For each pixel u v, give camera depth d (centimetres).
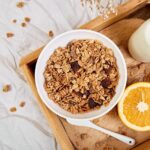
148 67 55
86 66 53
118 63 52
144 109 52
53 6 71
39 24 71
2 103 70
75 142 55
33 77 54
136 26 56
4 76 70
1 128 70
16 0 71
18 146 70
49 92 53
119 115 52
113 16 52
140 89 52
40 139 69
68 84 53
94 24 53
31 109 70
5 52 71
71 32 52
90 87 53
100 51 53
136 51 52
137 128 52
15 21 71
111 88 52
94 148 55
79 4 70
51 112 53
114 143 55
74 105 53
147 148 51
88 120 54
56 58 53
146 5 55
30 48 71
